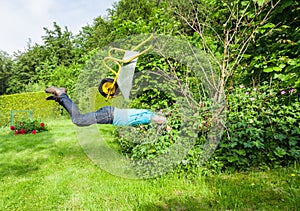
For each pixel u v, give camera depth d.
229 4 3.94
